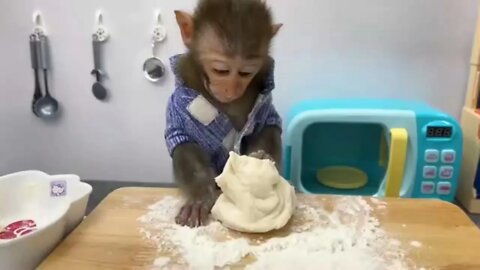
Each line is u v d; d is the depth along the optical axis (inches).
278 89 37.9
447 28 35.9
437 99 37.5
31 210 23.3
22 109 39.6
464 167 34.8
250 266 19.4
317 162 37.5
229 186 22.9
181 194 25.4
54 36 37.7
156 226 22.7
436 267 19.4
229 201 23.2
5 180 22.9
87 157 40.6
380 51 36.8
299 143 31.8
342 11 36.0
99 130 39.8
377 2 35.8
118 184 39.9
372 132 36.5
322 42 36.7
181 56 26.0
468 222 23.3
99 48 37.6
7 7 37.3
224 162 27.0
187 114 25.0
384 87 37.5
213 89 23.5
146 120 39.2
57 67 38.4
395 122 30.9
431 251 20.6
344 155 37.4
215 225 23.0
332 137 36.9
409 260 19.9
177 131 25.6
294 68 37.4
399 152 30.4
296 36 36.7
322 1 35.9
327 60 37.1
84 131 39.9
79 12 37.1
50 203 23.2
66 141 40.3
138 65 37.9
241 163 23.3
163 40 37.1
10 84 39.0
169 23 36.7
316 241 21.3
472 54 35.3
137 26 37.0
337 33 36.5
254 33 21.7
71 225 22.6
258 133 27.5
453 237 21.8
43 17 37.3
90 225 22.6
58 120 39.7
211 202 24.5
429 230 22.5
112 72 38.1
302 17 36.3
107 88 38.6
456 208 24.8
